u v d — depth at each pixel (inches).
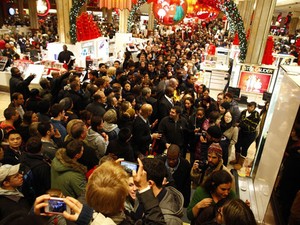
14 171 86.8
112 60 428.5
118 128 153.2
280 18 1157.1
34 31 807.7
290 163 64.6
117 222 48.9
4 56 354.9
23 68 303.1
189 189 115.6
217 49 504.4
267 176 80.0
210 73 434.6
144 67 310.5
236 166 208.1
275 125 82.3
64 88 201.9
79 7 357.4
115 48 513.3
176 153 106.4
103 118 147.6
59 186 91.1
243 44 353.4
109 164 52.0
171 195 67.1
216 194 81.6
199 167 118.3
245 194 94.2
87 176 97.7
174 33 826.8
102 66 279.6
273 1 325.7
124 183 49.0
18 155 122.4
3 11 947.3
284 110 75.3
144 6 1248.2
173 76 299.7
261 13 332.8
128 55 373.7
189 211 85.8
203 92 224.8
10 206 85.6
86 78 285.3
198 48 600.4
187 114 200.8
